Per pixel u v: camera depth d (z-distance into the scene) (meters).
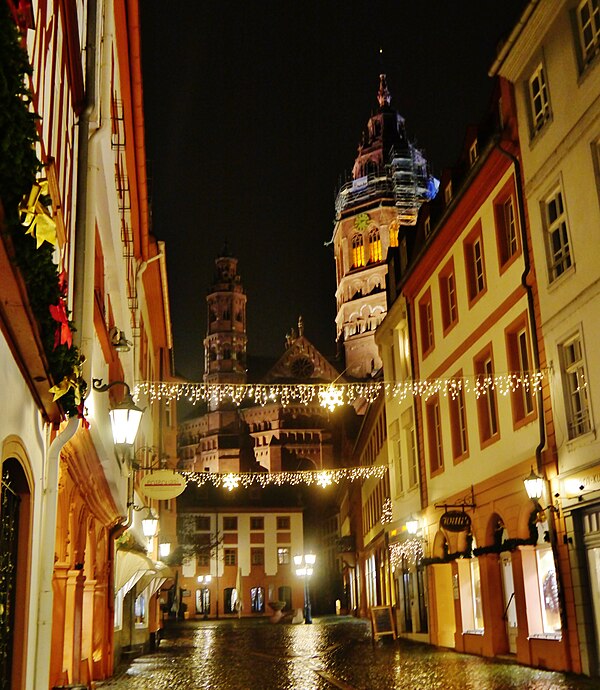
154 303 34.91
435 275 27.30
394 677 17.70
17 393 6.39
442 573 26.34
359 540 55.31
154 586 31.69
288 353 117.62
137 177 22.12
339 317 117.06
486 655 21.28
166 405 48.56
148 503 32.31
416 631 29.22
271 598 84.31
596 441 16.19
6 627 6.91
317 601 84.88
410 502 30.66
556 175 18.12
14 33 4.75
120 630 24.34
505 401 21.00
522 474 19.55
